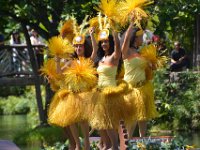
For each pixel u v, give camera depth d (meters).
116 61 14.39
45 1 26.36
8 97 46.28
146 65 15.38
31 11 26.81
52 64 15.03
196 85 29.44
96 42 14.66
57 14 26.66
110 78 14.38
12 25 31.16
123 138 14.44
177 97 29.42
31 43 31.44
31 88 45.12
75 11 25.14
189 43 33.84
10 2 27.47
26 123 35.84
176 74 29.77
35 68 29.00
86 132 14.60
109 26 14.40
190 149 15.68
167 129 28.16
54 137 24.89
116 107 14.22
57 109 14.64
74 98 14.41
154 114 15.29
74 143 15.27
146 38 25.25
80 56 14.80
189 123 28.33
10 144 18.84
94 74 14.48
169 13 25.77
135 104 14.83
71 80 14.36
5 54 31.44
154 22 25.73
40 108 28.62
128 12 14.56
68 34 15.23
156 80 29.77
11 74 31.42
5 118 40.81
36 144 24.73
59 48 14.81
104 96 14.18
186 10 26.31
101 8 14.78
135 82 15.16
